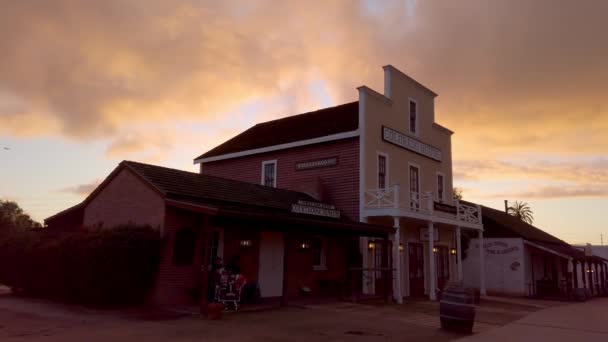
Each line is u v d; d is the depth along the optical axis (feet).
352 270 56.13
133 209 47.52
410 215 62.03
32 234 53.42
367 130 67.62
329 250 62.90
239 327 34.88
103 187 52.01
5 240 54.29
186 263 45.27
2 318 35.47
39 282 48.65
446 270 82.74
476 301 66.80
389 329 38.06
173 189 46.09
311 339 31.94
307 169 71.56
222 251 49.11
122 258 40.63
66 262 44.88
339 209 66.80
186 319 37.24
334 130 69.92
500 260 93.86
